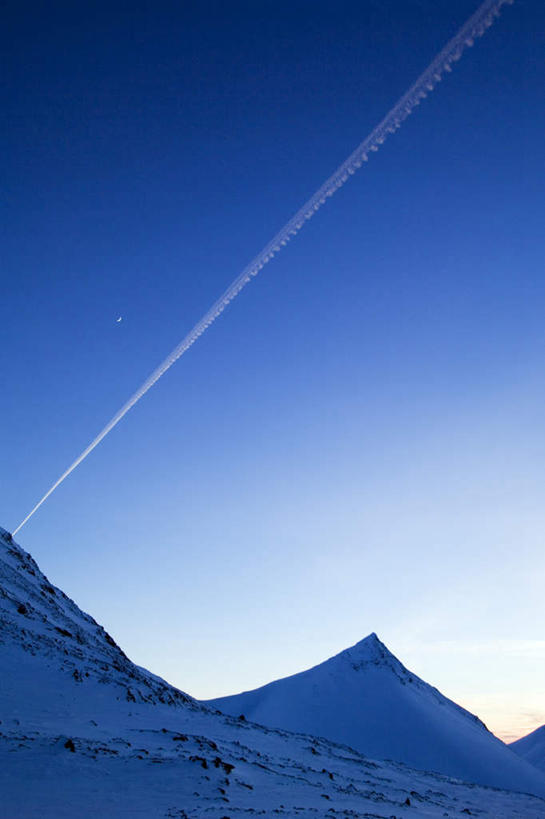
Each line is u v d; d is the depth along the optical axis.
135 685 44.75
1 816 16.95
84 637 54.75
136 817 18.20
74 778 21.34
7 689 33.34
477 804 52.66
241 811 20.95
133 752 26.89
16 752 23.38
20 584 57.91
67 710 32.94
